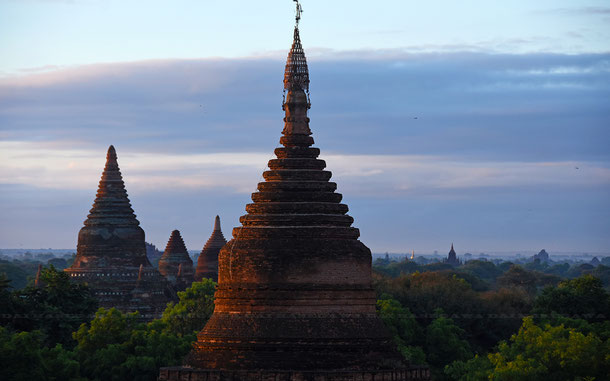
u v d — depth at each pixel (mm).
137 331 190250
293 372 128750
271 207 137875
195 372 130500
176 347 185625
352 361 131750
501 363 180875
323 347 131250
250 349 131750
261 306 133375
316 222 136750
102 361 179125
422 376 133625
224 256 136875
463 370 198625
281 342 131375
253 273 134250
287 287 133125
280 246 134875
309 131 143125
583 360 177625
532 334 184875
